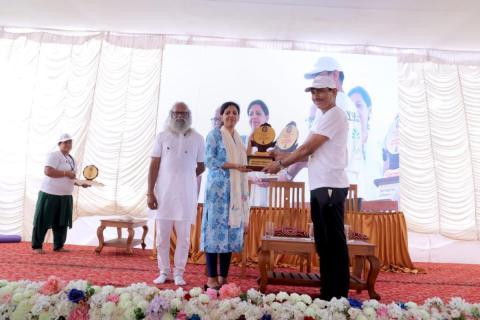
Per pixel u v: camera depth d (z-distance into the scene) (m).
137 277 3.22
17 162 5.98
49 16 5.86
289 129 2.78
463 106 6.19
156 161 2.92
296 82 6.19
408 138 6.13
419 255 5.92
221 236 2.61
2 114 6.05
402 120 6.19
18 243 5.47
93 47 6.29
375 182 5.96
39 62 6.22
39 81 6.16
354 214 4.47
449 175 6.03
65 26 6.18
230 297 1.57
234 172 2.67
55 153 4.59
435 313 1.57
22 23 6.12
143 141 6.10
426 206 5.97
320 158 2.20
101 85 6.21
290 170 5.55
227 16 5.61
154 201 2.91
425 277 4.07
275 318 1.51
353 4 5.09
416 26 5.63
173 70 6.26
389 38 6.07
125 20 5.90
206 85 6.20
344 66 6.23
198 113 6.14
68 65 6.22
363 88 6.20
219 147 2.70
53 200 4.57
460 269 4.86
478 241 5.90
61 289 1.53
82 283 1.55
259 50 6.25
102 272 3.39
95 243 5.92
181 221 2.88
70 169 4.71
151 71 6.25
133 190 5.98
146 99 6.20
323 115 2.24
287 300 1.59
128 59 6.29
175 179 2.88
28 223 5.86
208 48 6.27
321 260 2.14
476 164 6.04
